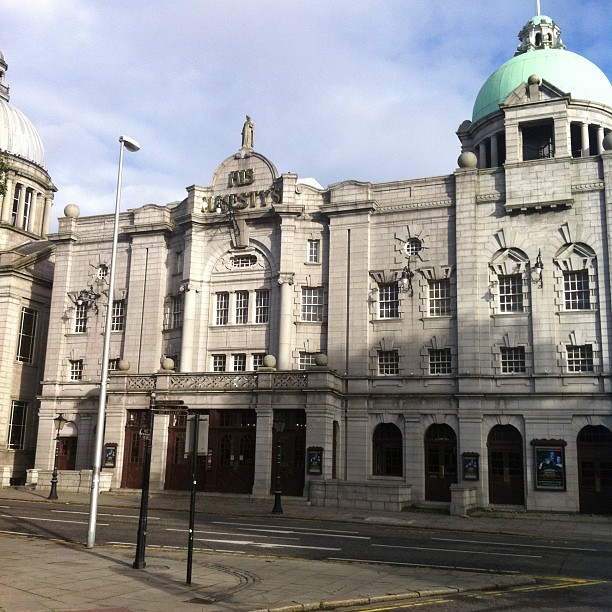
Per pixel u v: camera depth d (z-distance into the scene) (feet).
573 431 114.62
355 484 109.09
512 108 131.03
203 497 119.44
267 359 124.77
